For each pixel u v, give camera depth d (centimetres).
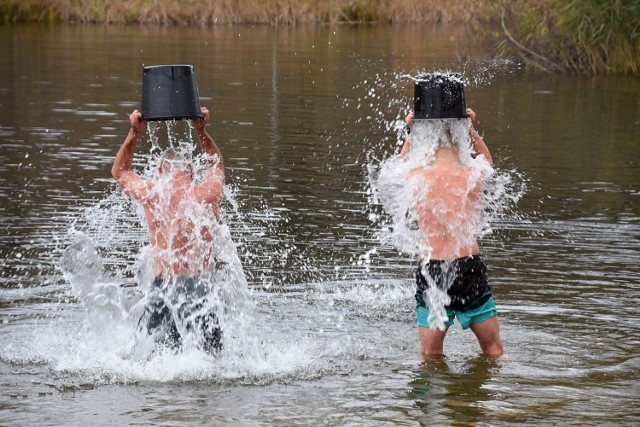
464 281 813
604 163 1706
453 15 4594
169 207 820
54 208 1320
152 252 823
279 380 764
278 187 1463
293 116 2122
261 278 1043
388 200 862
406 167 850
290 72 2859
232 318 852
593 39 3047
